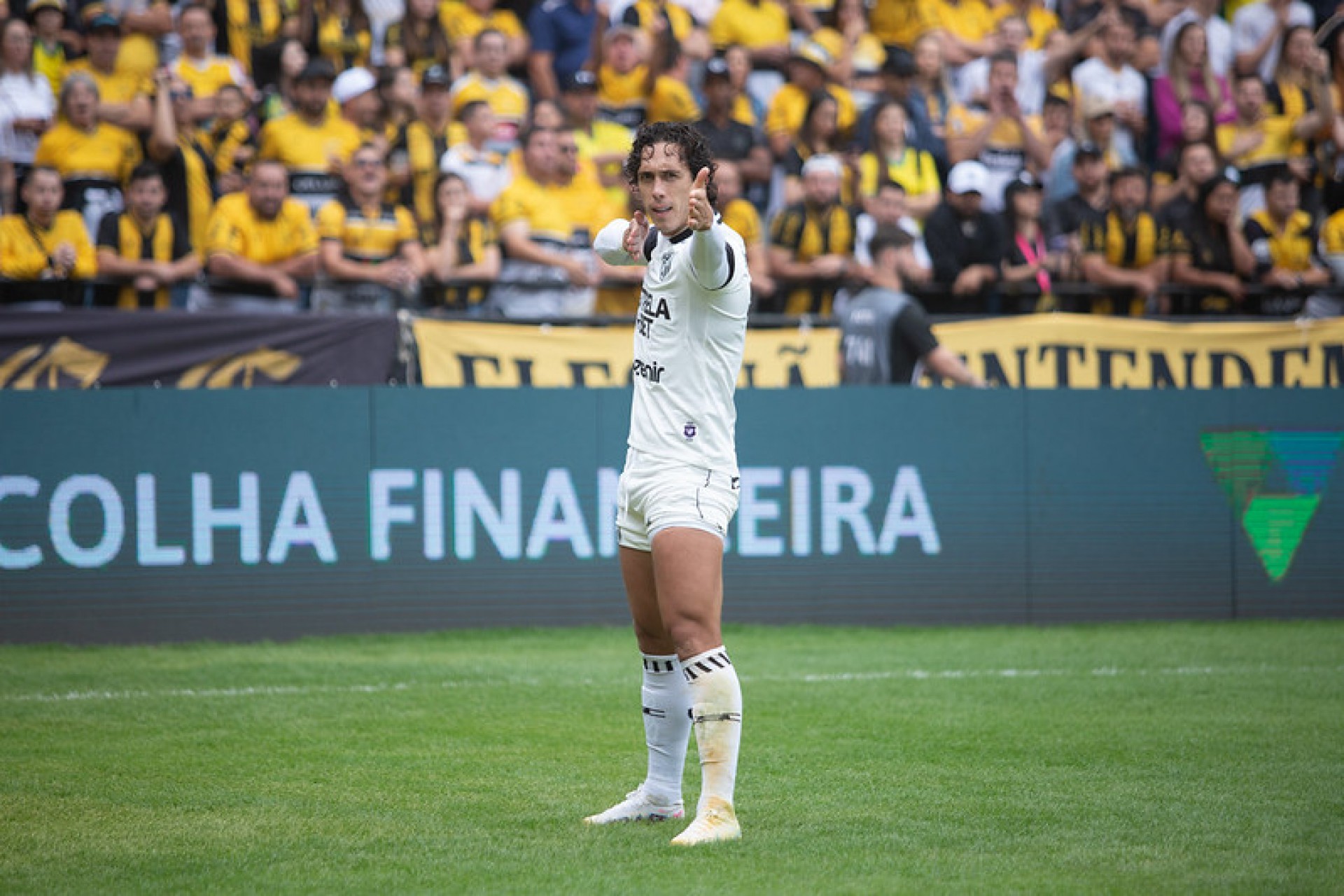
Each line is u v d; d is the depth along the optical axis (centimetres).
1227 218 4516
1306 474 4100
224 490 3559
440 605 3694
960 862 1558
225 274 3869
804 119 4494
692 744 2338
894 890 1439
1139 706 2662
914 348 3991
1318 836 1689
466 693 2786
